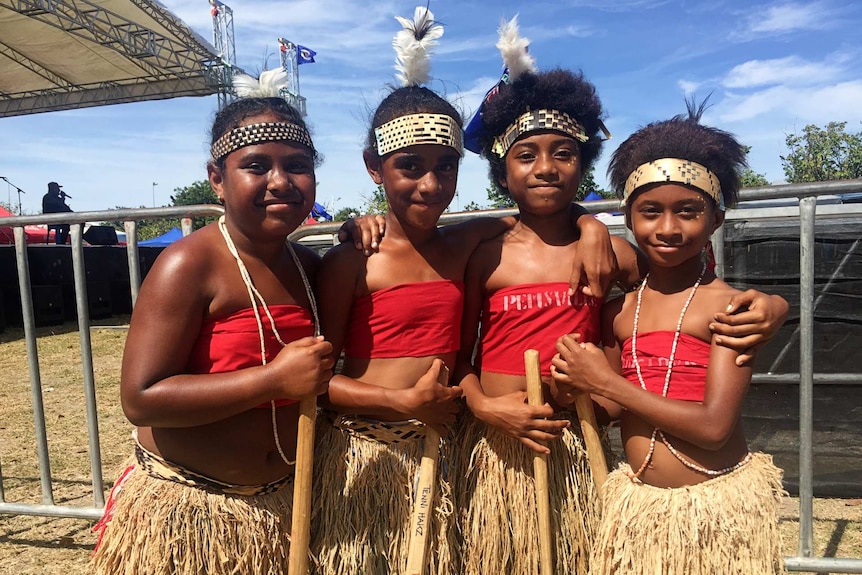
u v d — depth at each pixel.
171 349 1.77
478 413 2.08
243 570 1.85
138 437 1.98
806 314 2.63
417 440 2.15
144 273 14.12
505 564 2.12
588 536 2.12
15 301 11.13
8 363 8.16
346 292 2.12
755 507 1.81
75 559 3.12
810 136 24.52
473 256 2.25
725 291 1.92
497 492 2.13
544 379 2.13
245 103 1.87
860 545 3.14
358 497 2.09
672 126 1.91
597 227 2.10
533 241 2.21
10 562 3.10
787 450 3.76
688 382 1.88
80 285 3.18
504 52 2.15
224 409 1.74
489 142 2.38
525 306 2.14
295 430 2.02
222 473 1.87
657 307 1.99
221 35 18.41
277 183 1.78
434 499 2.10
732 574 1.76
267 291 1.92
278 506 1.96
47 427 5.27
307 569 1.90
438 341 2.13
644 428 1.92
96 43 15.52
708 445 1.78
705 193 1.85
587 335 2.14
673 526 1.79
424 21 2.22
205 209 3.01
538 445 2.00
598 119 2.26
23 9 13.53
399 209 2.04
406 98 2.05
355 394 2.03
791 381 3.56
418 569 2.00
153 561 1.79
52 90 19.45
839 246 3.55
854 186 2.50
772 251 3.63
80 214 3.13
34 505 3.32
